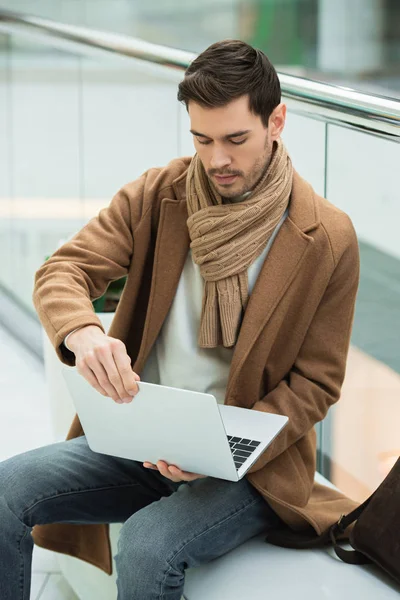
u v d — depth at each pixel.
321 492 2.08
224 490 1.91
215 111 1.76
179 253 1.98
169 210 1.99
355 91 2.08
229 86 1.75
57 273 1.95
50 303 1.88
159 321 1.99
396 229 2.22
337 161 2.35
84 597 2.32
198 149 1.84
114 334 2.07
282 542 1.93
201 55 1.79
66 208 3.73
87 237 2.03
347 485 2.50
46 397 3.50
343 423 2.50
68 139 3.65
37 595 2.40
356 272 1.96
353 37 7.36
